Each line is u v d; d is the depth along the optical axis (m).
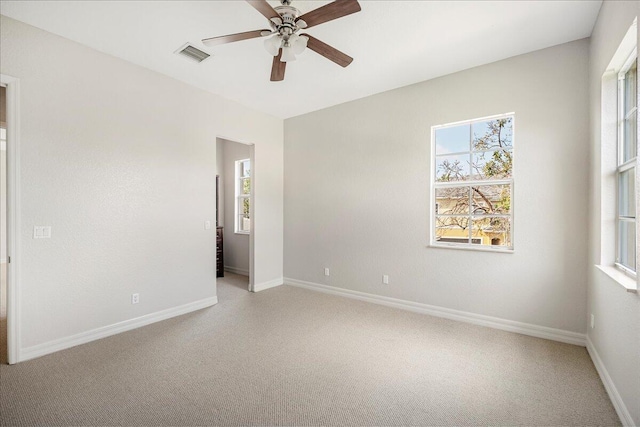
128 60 3.18
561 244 2.89
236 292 4.66
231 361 2.55
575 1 2.28
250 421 1.83
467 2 2.29
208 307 3.96
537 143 2.99
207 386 2.18
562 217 2.88
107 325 3.04
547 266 2.96
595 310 2.49
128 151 3.20
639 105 1.51
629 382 1.71
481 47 2.93
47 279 2.65
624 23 1.82
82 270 2.86
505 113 3.16
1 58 2.40
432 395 2.08
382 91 4.01
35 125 2.58
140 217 3.30
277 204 5.09
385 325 3.35
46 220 2.64
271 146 4.96
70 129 2.78
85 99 2.88
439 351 2.73
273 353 2.69
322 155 4.67
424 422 1.82
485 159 3.39
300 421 1.83
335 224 4.53
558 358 2.58
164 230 3.53
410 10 2.37
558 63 2.88
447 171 3.63
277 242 5.09
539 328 3.01
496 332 3.13
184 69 3.39
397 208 3.92
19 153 2.49
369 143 4.16
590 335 2.65
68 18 2.46
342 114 4.43
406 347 2.81
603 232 2.33
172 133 3.60
